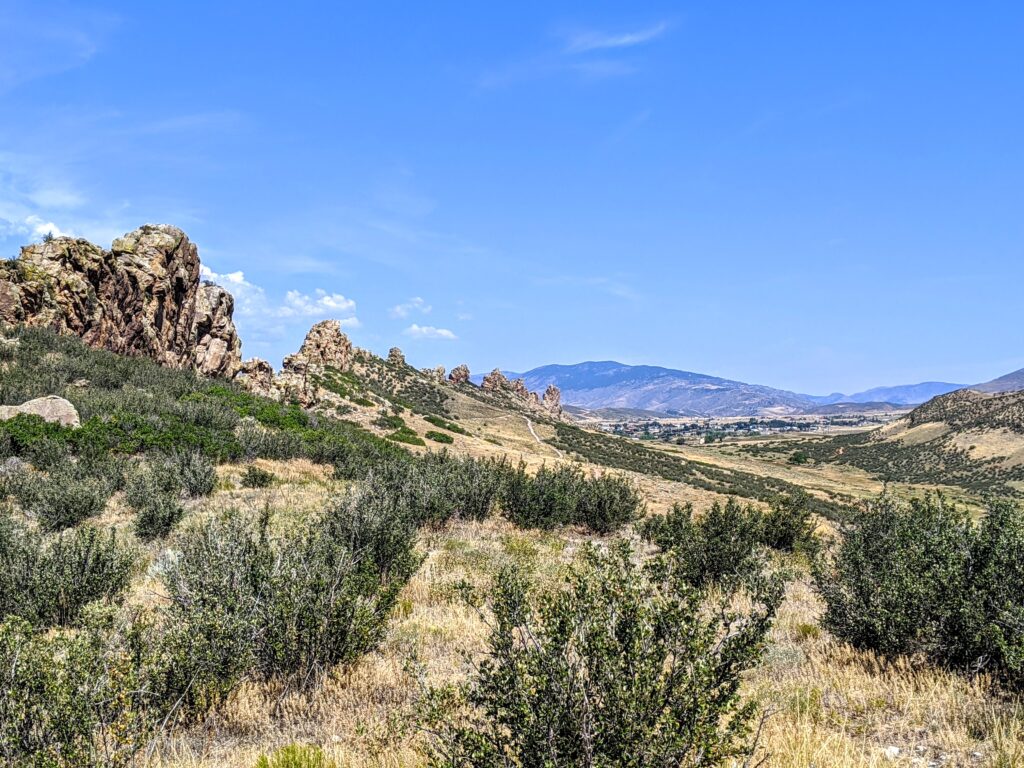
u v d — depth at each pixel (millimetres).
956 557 7180
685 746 3496
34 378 28172
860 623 7898
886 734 5496
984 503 7914
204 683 5934
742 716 3752
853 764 4629
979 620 6539
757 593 4211
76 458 22297
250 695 6242
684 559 12625
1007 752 4723
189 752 5148
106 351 35344
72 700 4492
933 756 4988
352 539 10391
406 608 9539
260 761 4777
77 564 9320
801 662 7605
